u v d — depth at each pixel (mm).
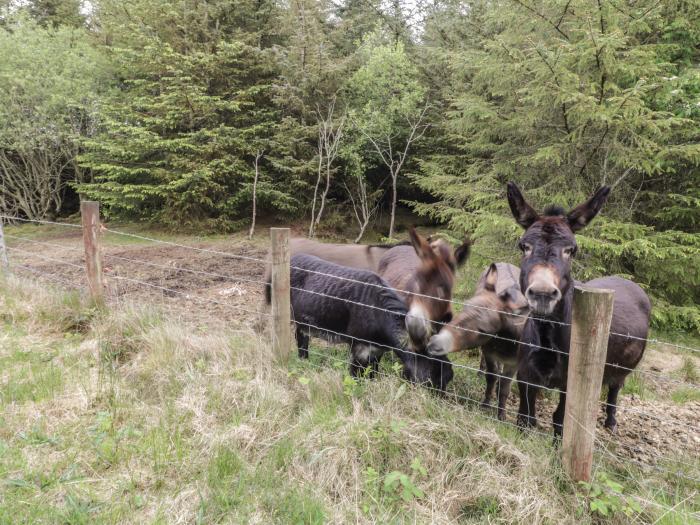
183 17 13453
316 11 13648
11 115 12906
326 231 13383
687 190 6930
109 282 6375
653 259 6855
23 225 14359
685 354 6141
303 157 13359
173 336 3912
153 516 2205
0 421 2873
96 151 13547
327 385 3250
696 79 6285
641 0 6664
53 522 2117
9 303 5012
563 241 2613
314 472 2516
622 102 5703
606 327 2205
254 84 14070
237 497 2311
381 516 2236
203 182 12773
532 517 2234
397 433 2668
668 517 2240
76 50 13773
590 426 2342
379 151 12109
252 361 3633
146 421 2975
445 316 3334
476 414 3000
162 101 13219
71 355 3877
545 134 7586
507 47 6777
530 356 3016
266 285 4938
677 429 3889
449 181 9289
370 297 3553
